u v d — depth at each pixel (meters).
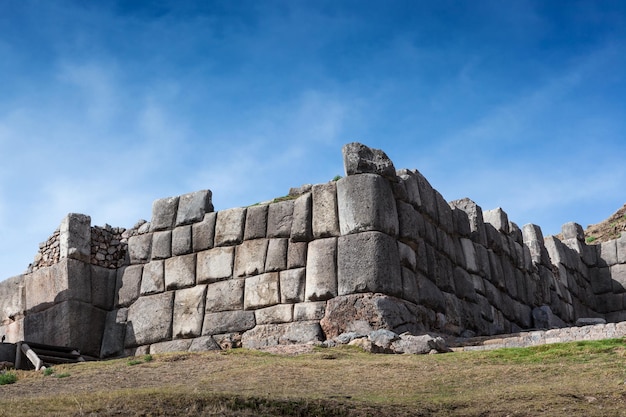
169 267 22.56
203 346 20.70
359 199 20.06
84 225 23.22
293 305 20.28
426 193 22.28
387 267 19.48
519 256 27.31
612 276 33.12
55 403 11.27
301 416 10.90
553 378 13.03
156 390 11.90
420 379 13.53
